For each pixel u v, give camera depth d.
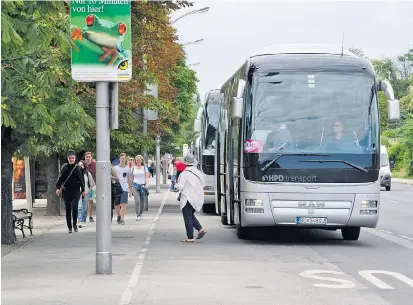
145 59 42.09
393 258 22.09
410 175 113.56
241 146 25.81
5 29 13.30
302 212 25.31
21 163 54.22
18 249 24.66
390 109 25.61
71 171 31.02
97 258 18.56
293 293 15.61
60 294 15.52
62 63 21.62
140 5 37.28
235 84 28.66
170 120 56.00
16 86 18.88
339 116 25.62
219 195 35.12
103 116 18.47
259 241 27.34
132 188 38.50
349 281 17.39
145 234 30.23
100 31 18.17
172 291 15.87
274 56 26.28
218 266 20.09
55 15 15.09
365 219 25.39
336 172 25.34
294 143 25.45
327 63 25.94
